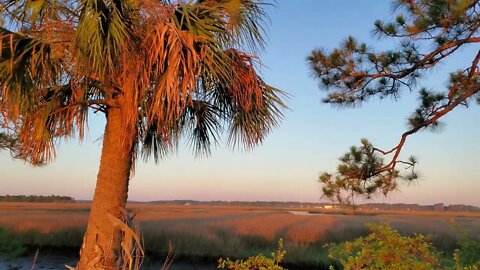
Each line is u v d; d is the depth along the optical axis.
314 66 5.96
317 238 18.09
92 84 4.61
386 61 5.59
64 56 4.21
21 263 11.35
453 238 14.83
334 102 6.11
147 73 4.13
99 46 3.78
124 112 4.40
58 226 18.72
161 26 3.96
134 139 4.81
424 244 3.25
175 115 4.46
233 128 5.36
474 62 5.26
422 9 4.66
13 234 15.30
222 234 18.06
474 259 3.57
